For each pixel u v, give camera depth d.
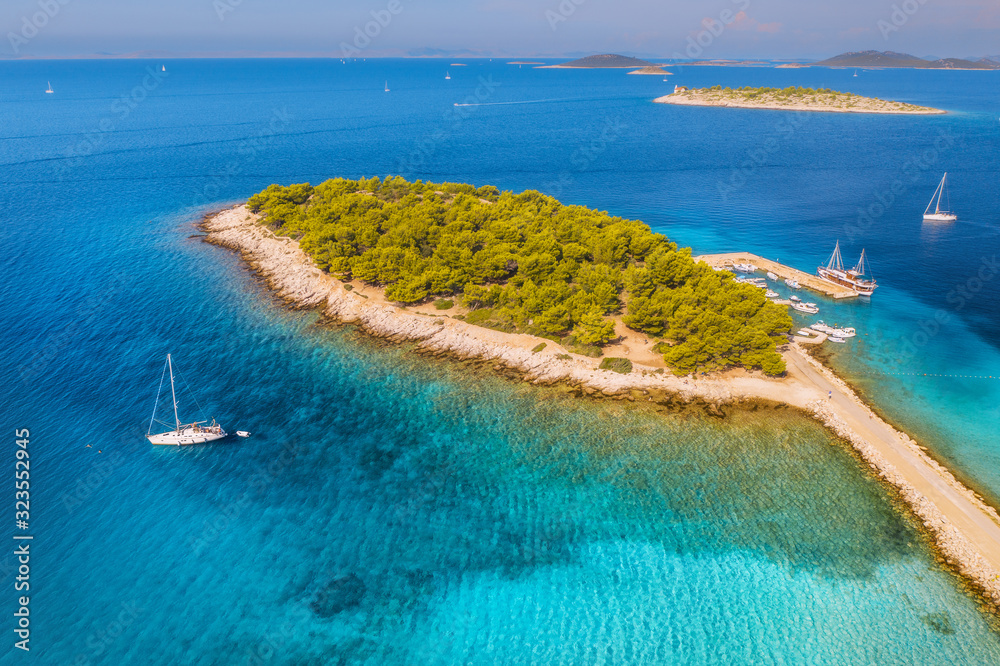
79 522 60.00
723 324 83.75
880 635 48.53
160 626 50.12
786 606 51.41
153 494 64.12
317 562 56.62
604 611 51.59
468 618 51.25
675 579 54.31
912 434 72.12
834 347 93.50
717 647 48.28
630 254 113.31
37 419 75.25
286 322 102.62
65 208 163.75
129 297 110.88
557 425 75.50
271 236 136.00
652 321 87.56
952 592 51.72
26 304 106.88
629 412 77.19
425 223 117.88
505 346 90.88
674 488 64.69
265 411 78.81
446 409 79.25
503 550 57.88
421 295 97.94
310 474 67.75
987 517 58.59
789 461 68.06
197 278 119.88
